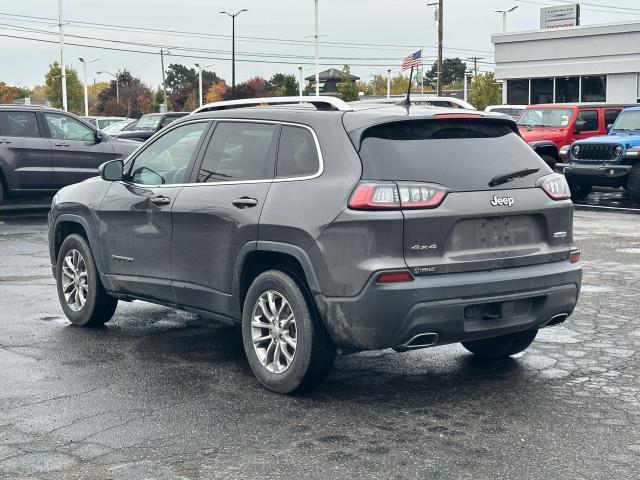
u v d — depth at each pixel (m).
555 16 51.66
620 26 40.34
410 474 4.61
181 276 6.82
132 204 7.25
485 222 5.75
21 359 6.97
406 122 5.77
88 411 5.67
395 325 5.44
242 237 6.17
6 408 5.73
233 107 7.13
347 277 5.51
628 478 4.56
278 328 6.03
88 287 7.93
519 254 5.86
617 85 41.03
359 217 5.47
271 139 6.26
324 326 5.82
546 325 6.17
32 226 16.19
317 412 5.65
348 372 6.59
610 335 7.73
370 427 5.36
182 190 6.80
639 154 19.05
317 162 5.87
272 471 4.66
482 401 5.87
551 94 44.03
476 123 6.05
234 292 6.35
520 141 6.22
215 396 5.99
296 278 5.92
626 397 5.95
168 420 5.49
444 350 7.25
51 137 17.23
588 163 19.88
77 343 7.50
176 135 7.12
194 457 4.87
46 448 5.01
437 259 5.56
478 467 4.71
